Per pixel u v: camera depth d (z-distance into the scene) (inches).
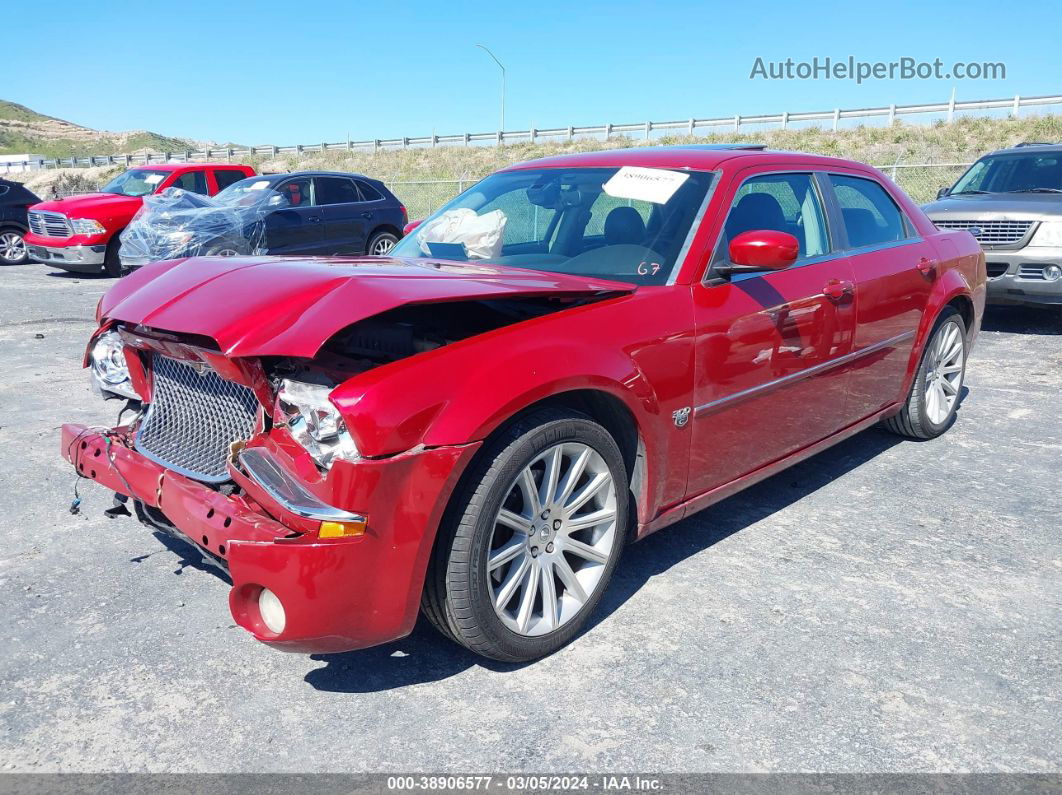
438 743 94.1
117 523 152.1
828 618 120.4
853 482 173.5
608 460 112.5
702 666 108.7
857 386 164.1
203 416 110.0
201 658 110.7
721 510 159.3
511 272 126.9
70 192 1221.7
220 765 90.7
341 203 517.0
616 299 117.6
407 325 119.1
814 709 99.8
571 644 114.0
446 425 94.7
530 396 100.3
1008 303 328.2
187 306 103.6
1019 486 171.3
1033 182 346.6
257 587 93.4
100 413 221.1
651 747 93.2
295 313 97.2
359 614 94.2
